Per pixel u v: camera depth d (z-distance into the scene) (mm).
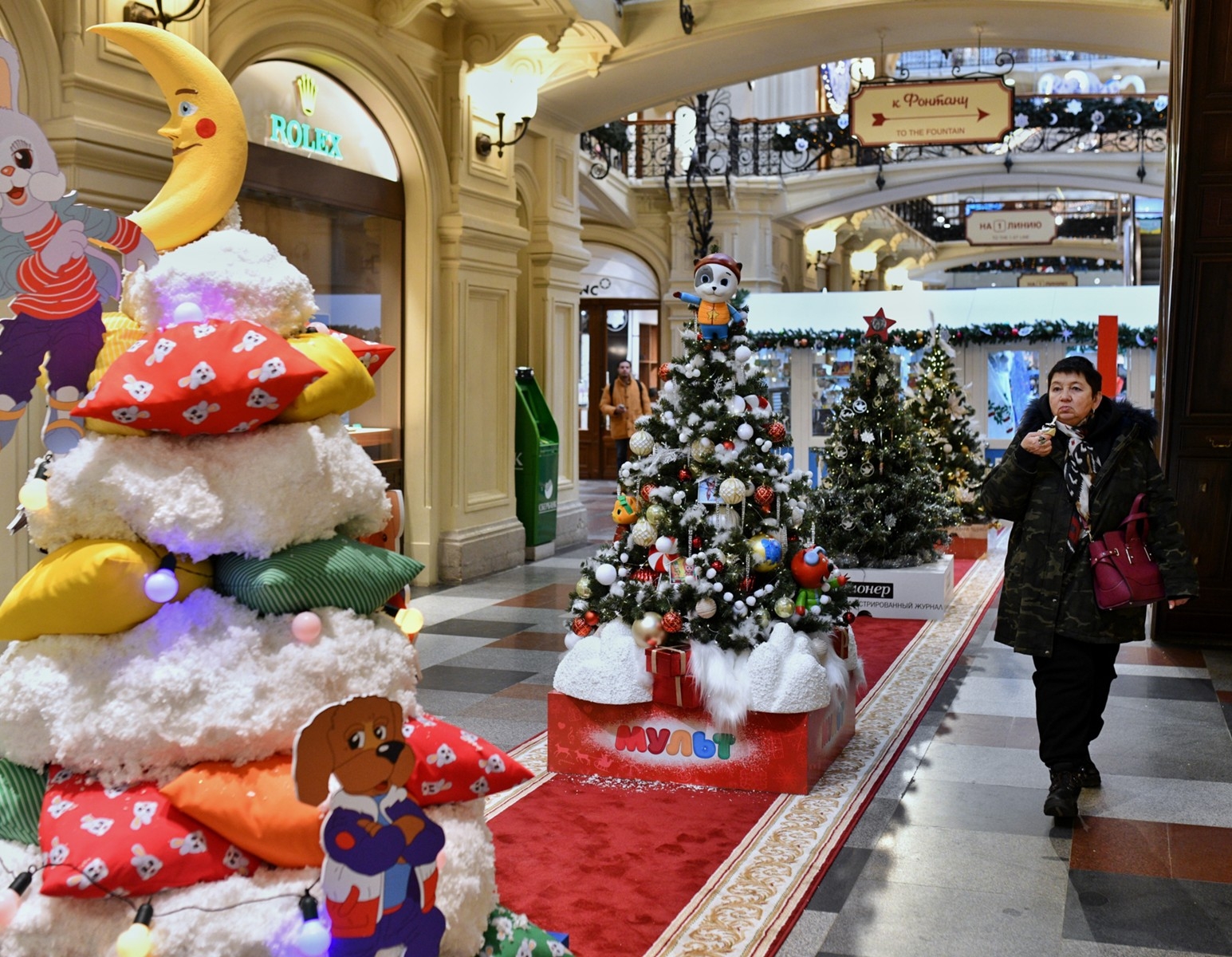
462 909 2324
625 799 4219
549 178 11250
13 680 2207
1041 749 4086
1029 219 20531
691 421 4562
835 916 3262
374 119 8297
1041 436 3949
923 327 14570
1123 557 3920
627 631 4480
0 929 2072
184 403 2145
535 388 10828
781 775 4297
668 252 18656
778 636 4348
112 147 5379
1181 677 6195
